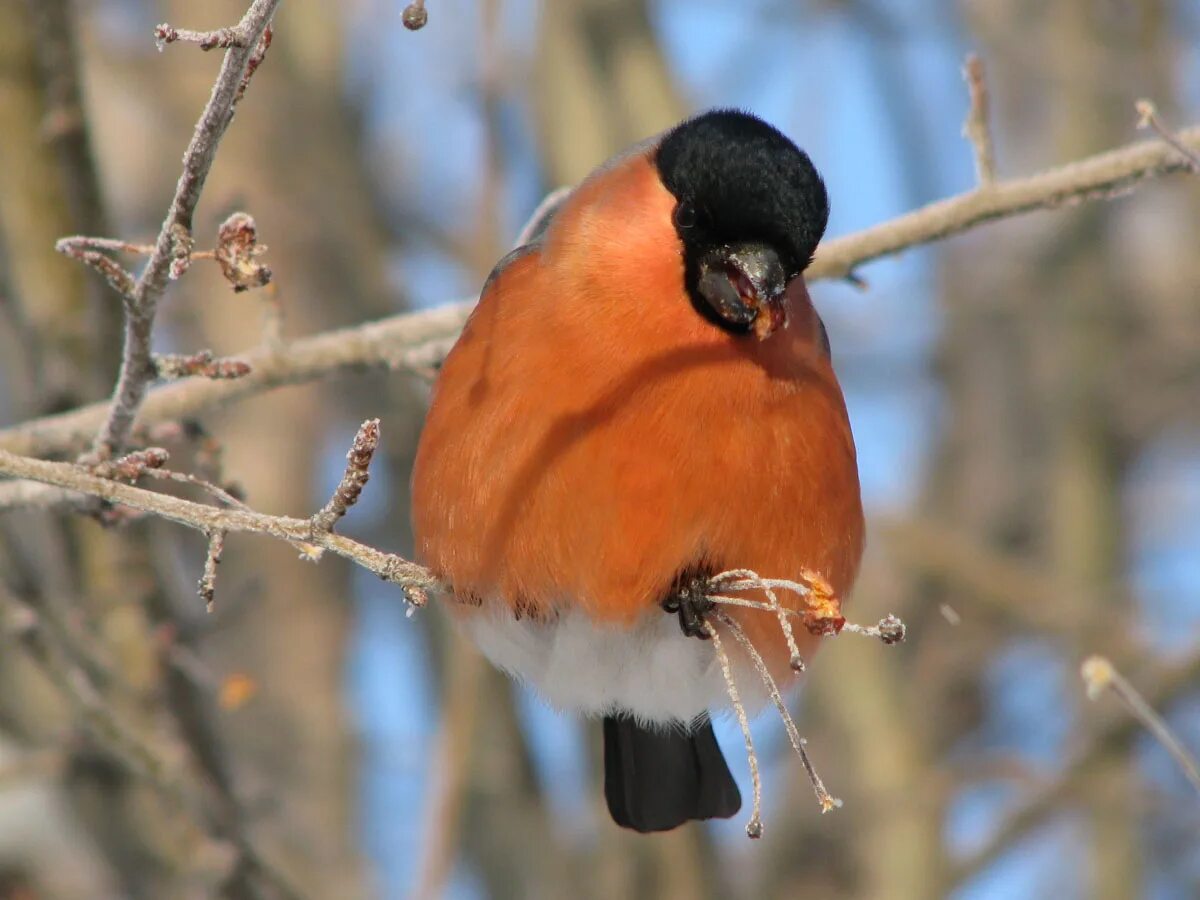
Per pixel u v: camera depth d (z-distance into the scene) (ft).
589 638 25.58
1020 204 30.35
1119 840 41.70
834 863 43.21
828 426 25.20
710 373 24.12
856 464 26.13
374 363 30.55
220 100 18.51
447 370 25.64
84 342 32.32
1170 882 43.27
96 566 33.06
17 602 31.83
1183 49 46.70
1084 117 47.16
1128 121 47.24
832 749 44.11
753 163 24.54
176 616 33.19
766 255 24.16
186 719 32.73
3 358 34.94
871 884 40.96
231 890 32.99
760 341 24.48
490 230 37.27
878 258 30.78
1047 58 45.80
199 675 32.22
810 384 25.11
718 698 26.73
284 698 41.78
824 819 43.39
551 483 24.30
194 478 20.02
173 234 19.44
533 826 39.06
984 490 48.26
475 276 39.32
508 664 26.63
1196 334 48.06
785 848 43.55
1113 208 48.01
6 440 28.17
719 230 24.32
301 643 42.47
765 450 24.36
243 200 34.58
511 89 43.60
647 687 26.76
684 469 24.12
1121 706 39.34
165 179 44.96
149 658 32.63
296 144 43.47
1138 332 48.70
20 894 37.88
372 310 42.75
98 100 45.55
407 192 46.01
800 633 25.84
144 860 34.58
